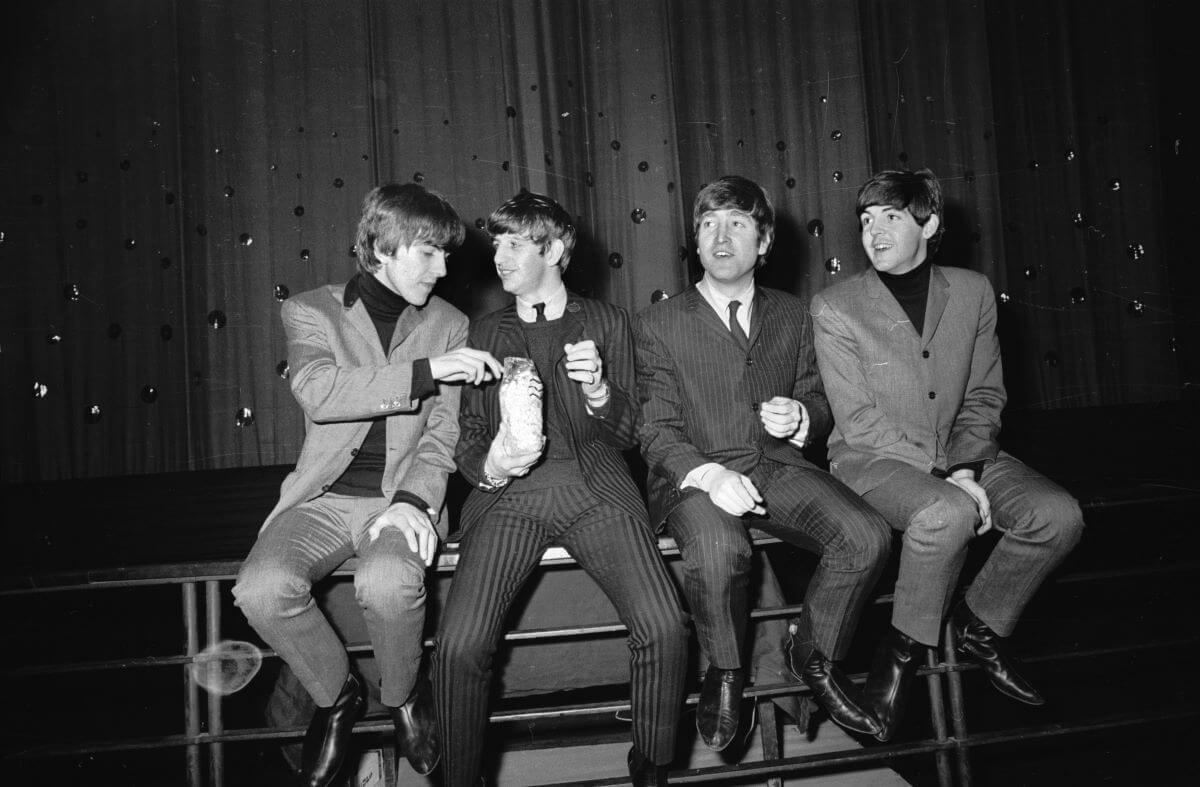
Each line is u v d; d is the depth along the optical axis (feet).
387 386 4.96
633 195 13.83
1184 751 6.42
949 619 5.43
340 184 13.47
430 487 5.16
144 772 6.48
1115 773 6.18
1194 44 13.41
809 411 5.61
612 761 6.93
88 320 13.05
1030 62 14.44
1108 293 14.25
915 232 5.76
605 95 13.93
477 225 13.46
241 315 13.23
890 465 5.47
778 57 14.26
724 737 4.69
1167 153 14.08
